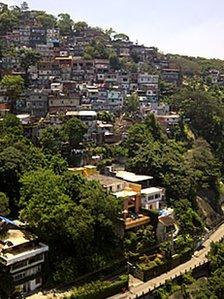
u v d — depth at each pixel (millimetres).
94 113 129750
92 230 78938
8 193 85312
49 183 79875
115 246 85188
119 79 173125
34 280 73125
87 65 174875
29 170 87625
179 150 136750
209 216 120812
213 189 130625
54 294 72625
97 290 76125
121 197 91625
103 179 101562
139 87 175000
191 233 105188
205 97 159500
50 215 74000
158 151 120000
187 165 123625
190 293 83438
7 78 134375
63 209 75250
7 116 110000
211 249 97312
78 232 76062
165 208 106250
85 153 117188
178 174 115500
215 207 127375
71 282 76188
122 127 133500
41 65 160125
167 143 136125
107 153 121812
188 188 114812
